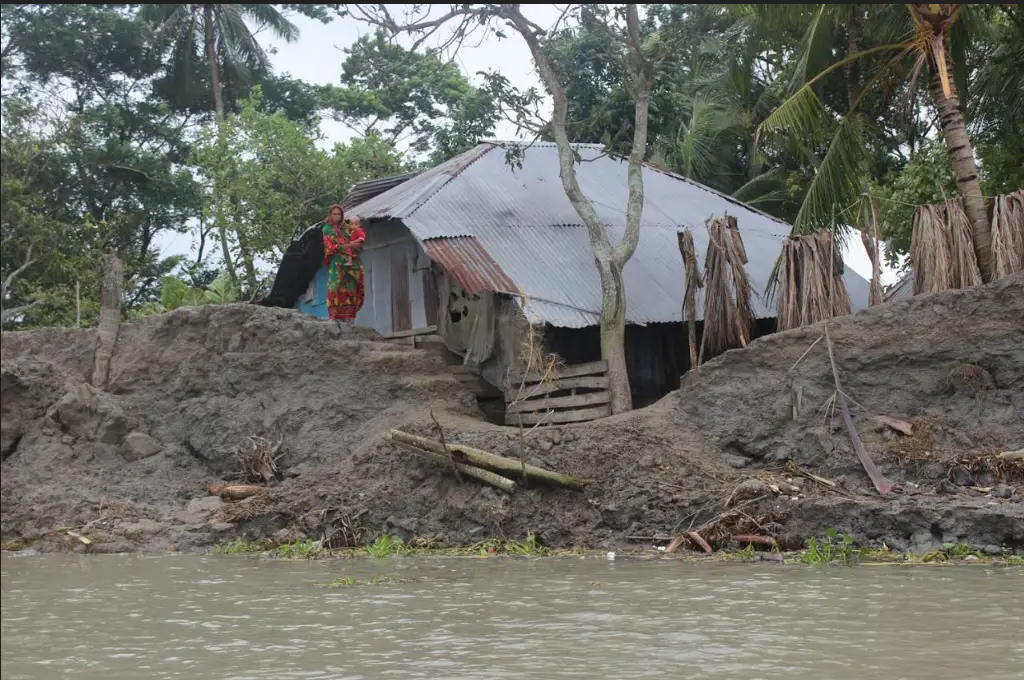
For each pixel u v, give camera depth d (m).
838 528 11.26
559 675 5.48
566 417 14.91
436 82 37.12
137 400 16.91
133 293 37.53
